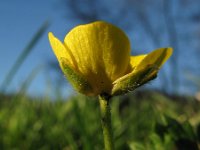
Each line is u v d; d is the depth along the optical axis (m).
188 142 0.06
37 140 0.10
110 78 0.05
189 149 0.06
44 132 0.10
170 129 0.06
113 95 0.05
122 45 0.05
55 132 0.10
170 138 0.06
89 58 0.05
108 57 0.05
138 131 0.10
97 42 0.05
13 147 0.10
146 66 0.05
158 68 0.05
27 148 0.10
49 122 0.11
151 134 0.06
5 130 0.10
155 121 0.06
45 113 0.11
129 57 0.05
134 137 0.10
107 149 0.05
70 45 0.05
